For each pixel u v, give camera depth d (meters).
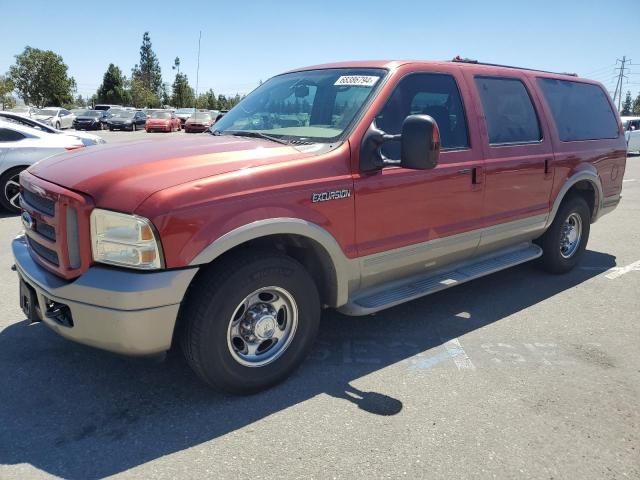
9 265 5.71
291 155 3.32
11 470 2.61
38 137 8.67
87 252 2.86
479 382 3.54
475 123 4.38
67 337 3.02
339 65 4.30
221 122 4.48
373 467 2.69
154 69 99.62
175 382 3.46
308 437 2.92
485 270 4.61
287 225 3.14
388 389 3.44
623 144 6.23
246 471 2.64
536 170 4.92
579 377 3.64
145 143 3.64
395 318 4.61
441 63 4.31
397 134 3.81
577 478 2.64
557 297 5.18
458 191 4.19
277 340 3.41
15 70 62.69
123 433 2.92
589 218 5.93
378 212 3.65
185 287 2.84
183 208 2.80
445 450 2.83
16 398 3.24
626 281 5.71
